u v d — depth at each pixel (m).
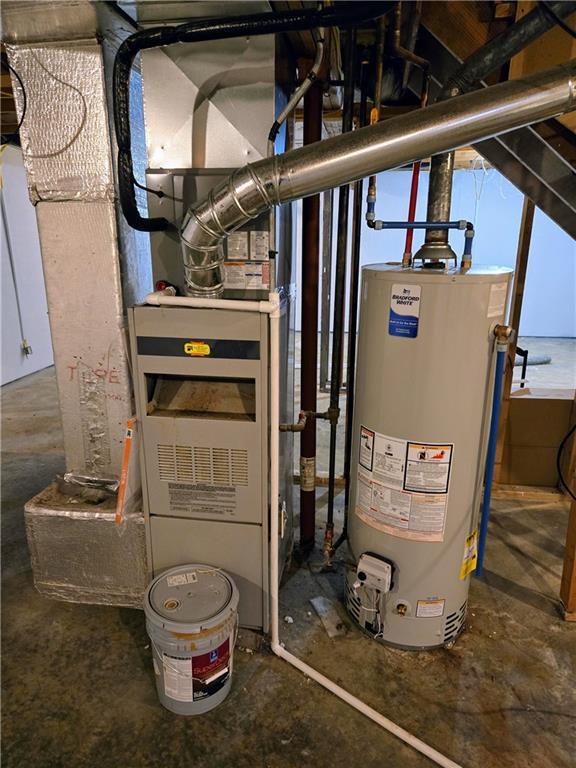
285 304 1.80
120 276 1.71
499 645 1.73
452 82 1.50
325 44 1.63
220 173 1.61
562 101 1.21
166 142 1.63
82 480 1.91
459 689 1.56
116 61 1.38
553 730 1.43
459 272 1.43
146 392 1.55
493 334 1.45
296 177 1.32
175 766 1.32
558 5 1.23
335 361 1.90
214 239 1.44
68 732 1.41
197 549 1.67
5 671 1.60
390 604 1.68
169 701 1.45
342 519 2.53
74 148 1.61
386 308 1.48
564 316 7.26
